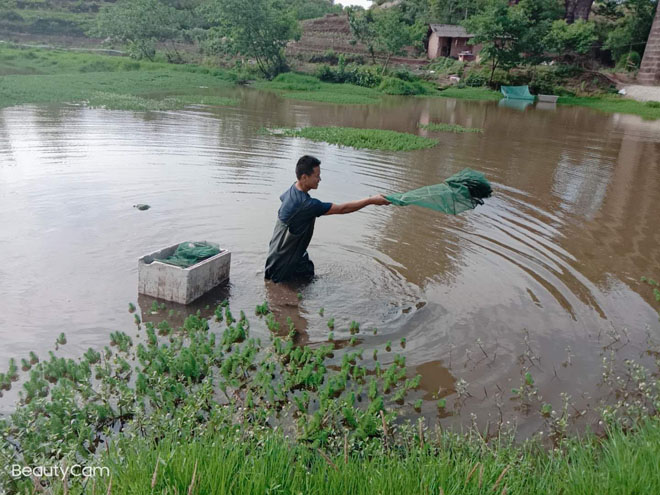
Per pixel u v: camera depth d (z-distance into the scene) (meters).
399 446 3.59
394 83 38.25
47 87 22.36
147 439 3.44
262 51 40.88
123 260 6.28
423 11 60.34
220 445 3.07
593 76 43.03
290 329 5.19
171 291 5.49
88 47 51.34
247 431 3.57
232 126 16.84
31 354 4.38
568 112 30.95
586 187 11.79
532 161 14.52
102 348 4.65
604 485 2.90
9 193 8.35
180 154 11.98
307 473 2.90
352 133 16.59
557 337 5.31
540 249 7.63
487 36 41.78
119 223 7.39
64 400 3.82
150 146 12.64
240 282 6.07
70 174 9.66
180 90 27.75
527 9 43.66
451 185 5.65
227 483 2.74
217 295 5.77
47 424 3.60
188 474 2.72
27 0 56.25
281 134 15.95
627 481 2.90
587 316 5.76
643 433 3.49
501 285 6.37
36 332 4.77
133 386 4.16
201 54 48.09
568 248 7.76
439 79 45.09
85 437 3.58
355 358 4.81
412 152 14.66
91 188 8.89
